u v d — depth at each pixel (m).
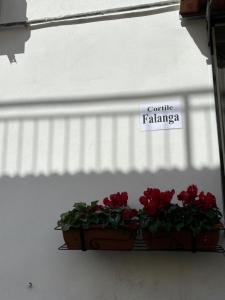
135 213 2.24
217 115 2.55
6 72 2.92
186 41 2.72
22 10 3.01
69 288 2.46
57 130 2.75
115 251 2.46
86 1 2.93
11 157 2.76
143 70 2.73
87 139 2.69
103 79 2.77
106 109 2.71
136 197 2.53
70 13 2.93
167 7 2.80
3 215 2.67
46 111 2.80
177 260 2.38
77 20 2.92
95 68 2.80
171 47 2.73
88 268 2.47
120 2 2.87
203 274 2.33
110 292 2.40
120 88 2.73
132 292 2.38
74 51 2.87
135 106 2.68
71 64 2.84
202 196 2.21
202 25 2.73
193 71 2.66
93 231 2.28
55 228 2.48
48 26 2.95
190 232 2.17
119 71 2.76
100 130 2.69
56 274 2.50
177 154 2.54
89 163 2.64
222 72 2.68
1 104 2.87
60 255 2.53
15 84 2.89
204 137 2.54
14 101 2.86
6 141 2.80
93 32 2.87
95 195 2.58
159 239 2.21
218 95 2.58
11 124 2.82
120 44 2.81
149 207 2.17
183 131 2.57
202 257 2.36
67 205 2.60
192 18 2.74
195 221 2.15
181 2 2.58
